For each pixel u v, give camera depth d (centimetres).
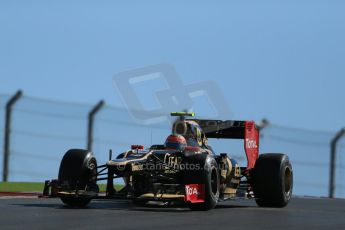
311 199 5816
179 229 2911
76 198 3953
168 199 3744
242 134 4831
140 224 3058
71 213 3500
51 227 2861
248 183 4678
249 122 4716
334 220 3488
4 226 2858
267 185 4366
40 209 3703
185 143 4191
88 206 4062
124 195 3894
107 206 4116
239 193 4519
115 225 2995
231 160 4456
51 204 4138
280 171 4375
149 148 4212
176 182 4012
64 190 3884
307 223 3303
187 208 4084
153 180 4028
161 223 3122
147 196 3778
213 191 3972
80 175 3894
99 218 3275
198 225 3088
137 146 4200
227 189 4388
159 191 3922
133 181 4006
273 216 3656
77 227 2888
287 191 4491
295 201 5353
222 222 3250
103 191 5797
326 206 4772
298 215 3759
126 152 4159
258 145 4872
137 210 3809
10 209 3656
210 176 3866
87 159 3934
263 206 4488
